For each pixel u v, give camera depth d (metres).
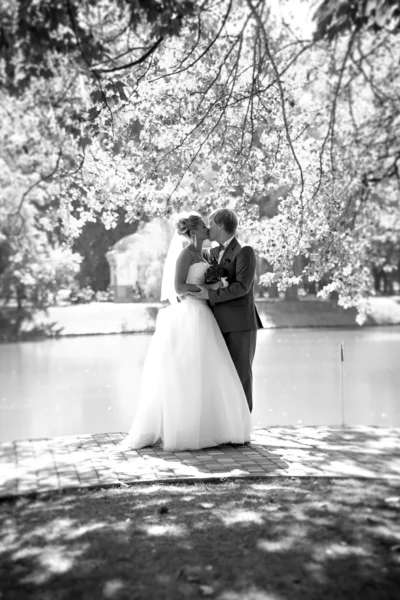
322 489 5.86
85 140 6.52
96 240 45.69
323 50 6.94
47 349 28.11
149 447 7.88
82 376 18.98
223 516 5.13
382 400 13.62
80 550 4.56
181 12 5.20
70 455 7.51
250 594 3.91
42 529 4.99
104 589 4.01
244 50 7.67
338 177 7.62
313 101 8.00
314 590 3.95
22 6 4.84
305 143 8.34
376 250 9.11
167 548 4.54
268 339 30.05
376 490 5.78
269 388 15.40
